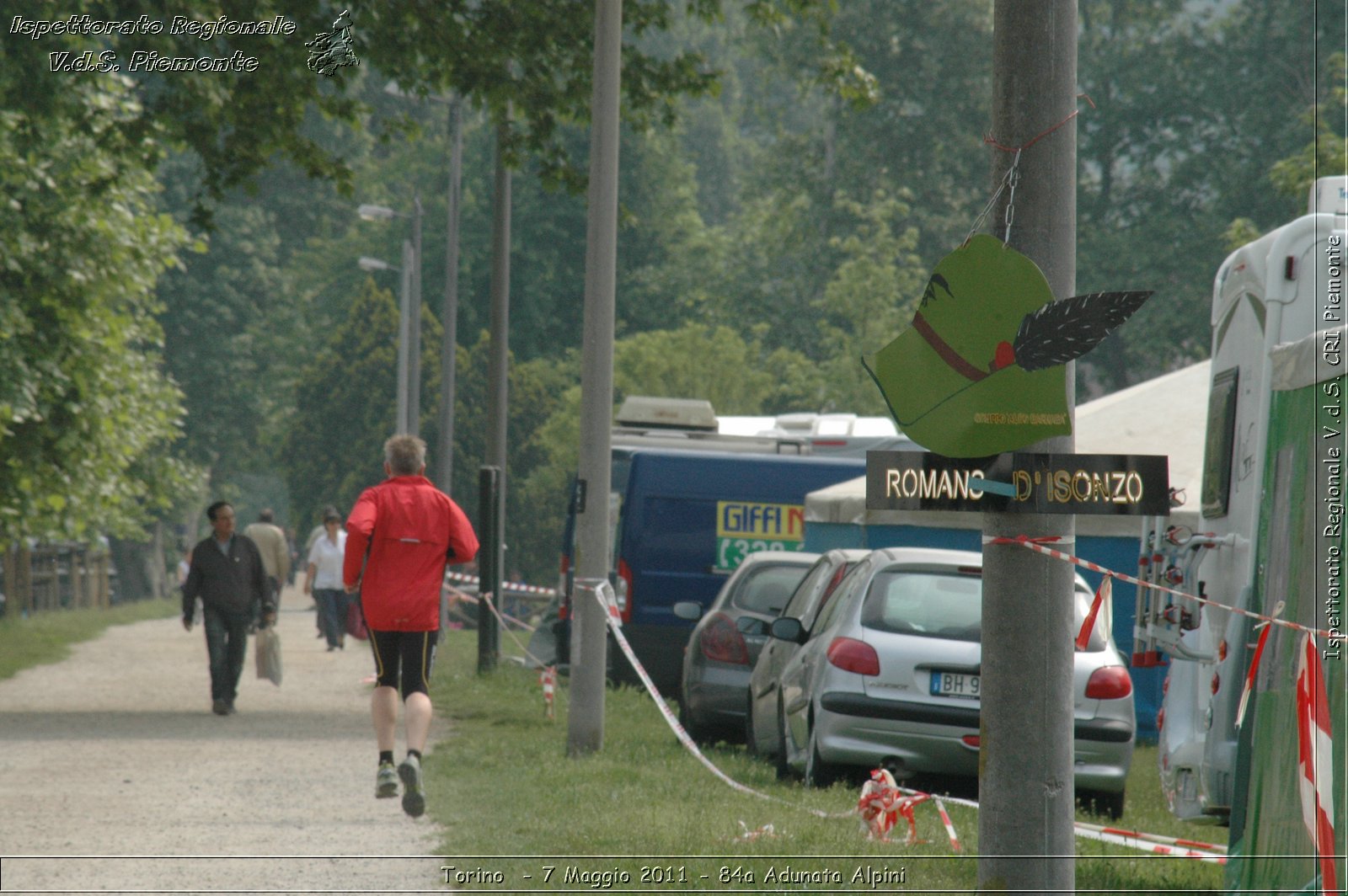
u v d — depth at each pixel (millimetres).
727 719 57438
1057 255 25344
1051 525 25125
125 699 69688
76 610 153875
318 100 75062
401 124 77625
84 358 91312
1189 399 71625
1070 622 25250
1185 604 36344
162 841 34688
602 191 50906
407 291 170750
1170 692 38469
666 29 77375
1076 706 43344
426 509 38312
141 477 130875
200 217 74688
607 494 51031
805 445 93000
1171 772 37719
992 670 25328
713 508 81688
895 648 43219
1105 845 36281
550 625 88750
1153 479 25000
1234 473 35438
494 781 43750
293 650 108500
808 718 44781
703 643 58875
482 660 83438
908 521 73625
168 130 72375
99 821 37375
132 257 90750
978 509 24984
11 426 91062
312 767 47250
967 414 24844
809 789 43500
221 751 51031
